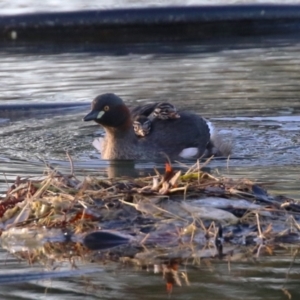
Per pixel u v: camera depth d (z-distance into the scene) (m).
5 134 15.67
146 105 15.70
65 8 28.62
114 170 13.18
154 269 8.05
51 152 14.34
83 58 22.86
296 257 8.34
